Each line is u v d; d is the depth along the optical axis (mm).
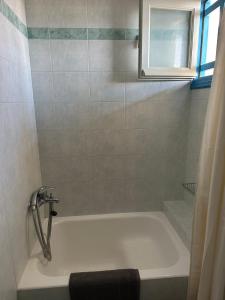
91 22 1729
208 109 1045
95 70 1816
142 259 1924
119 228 2090
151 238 2080
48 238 1642
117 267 1889
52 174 1979
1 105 1124
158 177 2084
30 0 1650
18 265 1290
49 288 1275
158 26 1729
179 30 1758
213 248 1057
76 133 1921
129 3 1721
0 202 1063
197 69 1847
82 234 2057
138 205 2131
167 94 1922
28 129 1619
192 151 1945
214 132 1047
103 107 1893
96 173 2020
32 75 1773
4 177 1125
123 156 2008
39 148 1912
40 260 1526
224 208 991
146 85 1888
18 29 1465
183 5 1664
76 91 1841
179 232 1766
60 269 1832
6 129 1182
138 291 1327
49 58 1760
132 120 1943
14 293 1212
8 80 1242
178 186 2121
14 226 1245
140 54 1703
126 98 1895
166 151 2037
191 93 1930
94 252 2039
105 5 1712
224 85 941
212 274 1089
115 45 1786
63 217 2062
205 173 1103
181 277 1344
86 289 1293
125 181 2062
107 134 1949
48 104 1841
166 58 1792
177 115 1972
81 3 1692
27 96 1626
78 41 1753
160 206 2154
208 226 1045
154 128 1979
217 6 1592
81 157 1972
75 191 2039
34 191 1683
